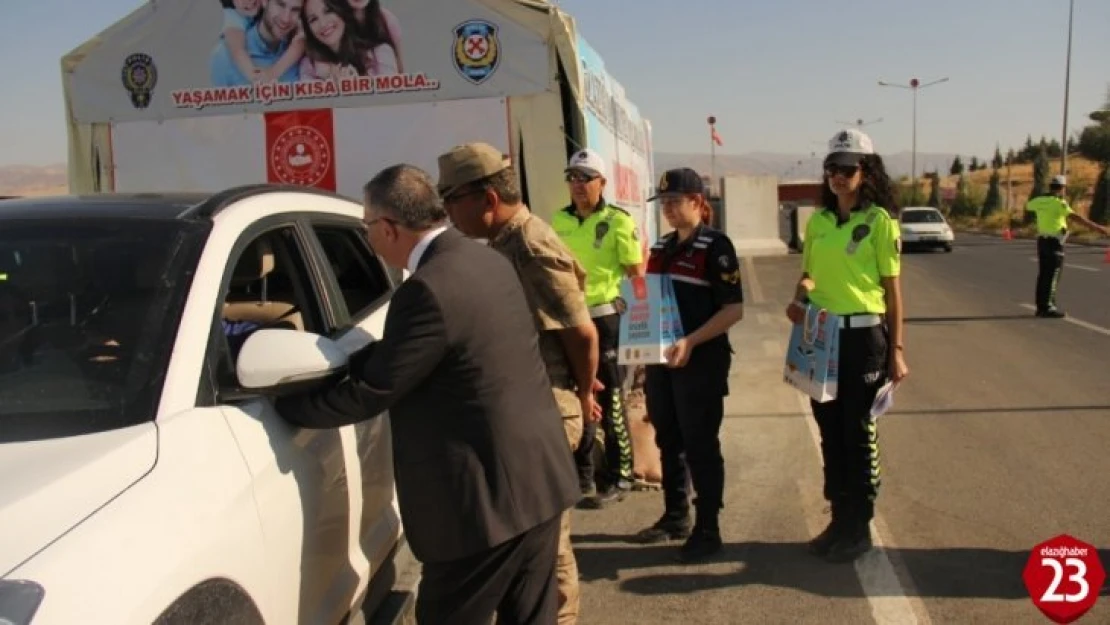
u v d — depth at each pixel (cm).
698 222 416
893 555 434
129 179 655
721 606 389
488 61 619
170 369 213
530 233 318
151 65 647
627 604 394
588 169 515
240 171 646
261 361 221
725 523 481
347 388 230
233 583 197
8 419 203
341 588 259
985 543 445
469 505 238
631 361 409
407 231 252
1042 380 799
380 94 631
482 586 246
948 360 903
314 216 324
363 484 281
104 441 192
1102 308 1270
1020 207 5362
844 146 404
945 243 2680
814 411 439
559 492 253
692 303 416
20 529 162
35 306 233
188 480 194
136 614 165
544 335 334
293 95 638
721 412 428
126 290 232
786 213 3925
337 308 313
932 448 602
